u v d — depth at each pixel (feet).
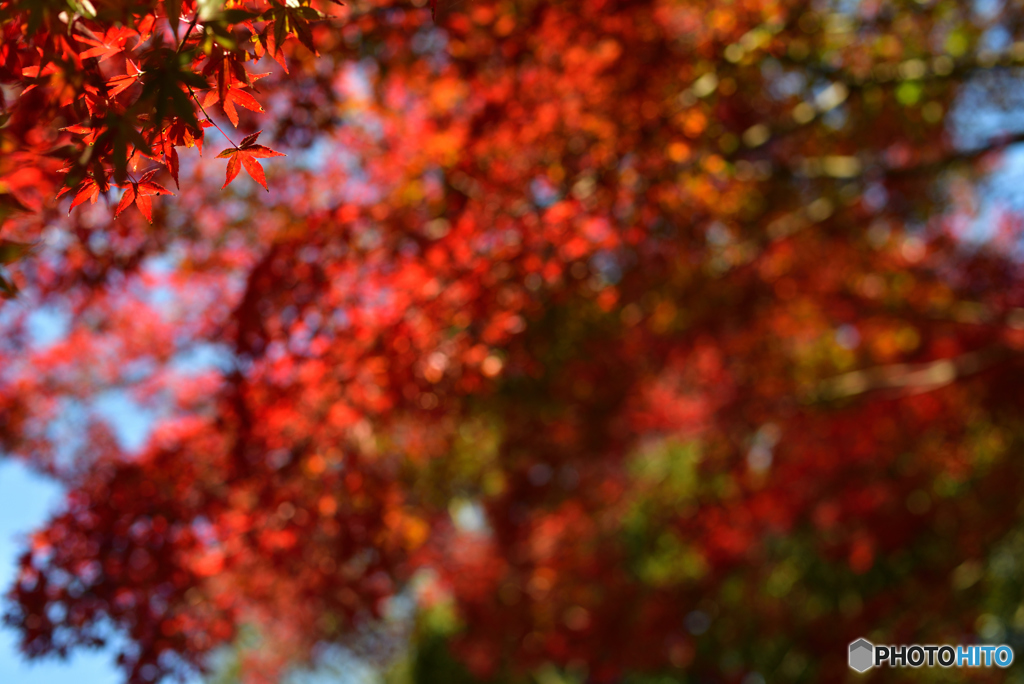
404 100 19.54
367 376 16.22
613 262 21.53
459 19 16.33
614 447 32.96
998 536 34.42
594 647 35.40
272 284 16.31
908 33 23.34
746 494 35.94
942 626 33.83
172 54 6.40
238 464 17.07
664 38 18.34
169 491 17.52
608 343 25.11
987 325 30.25
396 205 18.83
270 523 17.43
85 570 16.17
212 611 18.69
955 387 32.81
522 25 16.83
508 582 35.88
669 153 17.54
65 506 16.87
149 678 16.30
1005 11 24.29
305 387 16.44
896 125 26.50
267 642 38.60
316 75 15.52
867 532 35.68
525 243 15.87
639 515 42.32
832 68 22.12
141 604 16.48
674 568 42.34
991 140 23.20
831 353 36.27
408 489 25.71
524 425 28.84
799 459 35.55
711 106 19.35
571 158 17.62
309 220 17.13
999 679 32.81
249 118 15.66
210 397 22.34
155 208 16.67
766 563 42.22
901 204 31.89
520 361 17.01
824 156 27.53
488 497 33.19
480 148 17.58
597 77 17.89
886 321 33.68
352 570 19.71
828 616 37.06
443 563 35.53
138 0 6.15
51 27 6.13
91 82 6.59
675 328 28.04
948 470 35.47
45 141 7.54
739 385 33.27
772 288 30.45
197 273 20.36
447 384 15.88
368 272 16.87
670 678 45.03
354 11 15.17
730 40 18.89
